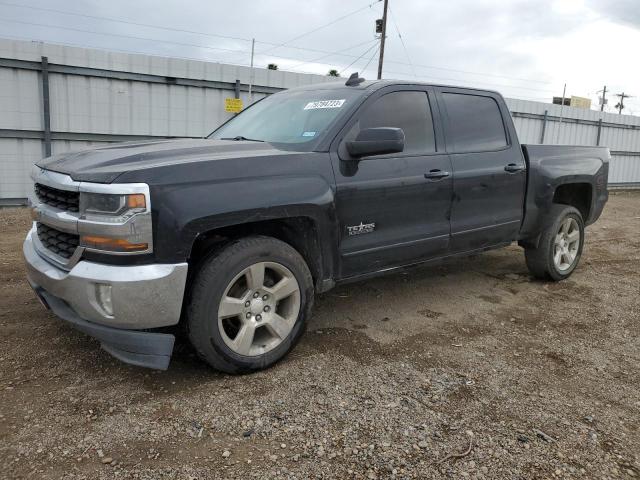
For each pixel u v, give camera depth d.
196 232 2.86
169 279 2.79
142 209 2.73
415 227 4.05
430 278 5.54
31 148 10.61
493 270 5.96
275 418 2.75
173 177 2.84
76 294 2.84
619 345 3.94
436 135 4.25
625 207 13.68
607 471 2.43
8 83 10.16
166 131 11.95
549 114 18.89
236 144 3.58
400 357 3.56
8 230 7.81
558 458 2.51
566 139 19.61
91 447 2.47
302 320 3.39
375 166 3.74
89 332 2.90
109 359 3.37
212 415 2.77
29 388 2.99
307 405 2.89
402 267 4.10
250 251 3.07
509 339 3.98
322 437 2.60
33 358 3.36
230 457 2.43
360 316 4.34
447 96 4.45
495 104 4.89
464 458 2.48
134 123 11.55
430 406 2.93
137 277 2.73
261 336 3.35
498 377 3.33
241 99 12.76
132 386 3.04
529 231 5.14
